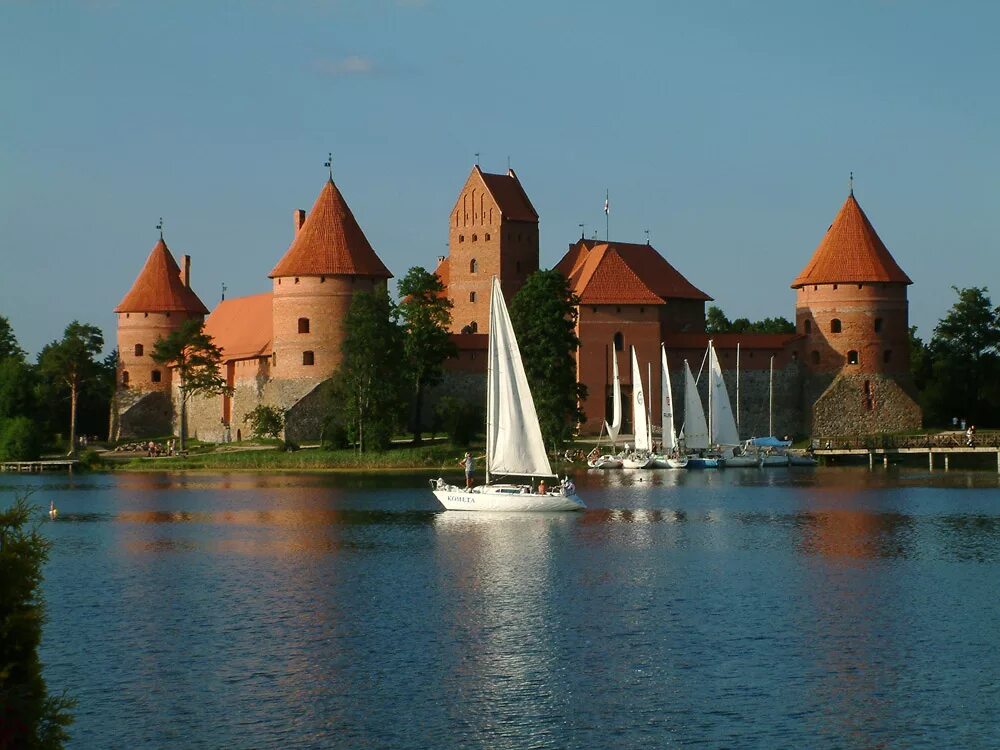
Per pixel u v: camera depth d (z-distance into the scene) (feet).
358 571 196.03
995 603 167.43
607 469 396.98
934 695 127.13
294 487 336.29
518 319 402.11
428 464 391.04
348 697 127.95
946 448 387.34
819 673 134.62
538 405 396.16
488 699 127.03
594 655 142.31
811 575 189.67
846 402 453.17
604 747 114.42
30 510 104.22
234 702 126.72
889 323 456.45
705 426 410.72
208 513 277.64
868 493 312.50
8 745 80.23
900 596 172.55
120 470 416.05
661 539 228.63
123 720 121.80
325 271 442.50
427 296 450.30
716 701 125.80
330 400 426.10
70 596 177.68
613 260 458.91
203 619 161.58
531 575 191.21
